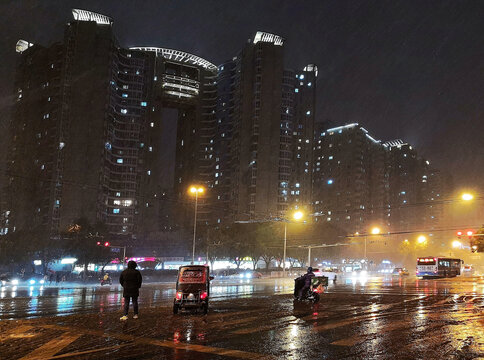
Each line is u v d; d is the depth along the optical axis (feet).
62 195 395.34
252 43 485.15
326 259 345.92
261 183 448.65
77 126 406.41
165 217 571.69
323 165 637.71
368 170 630.74
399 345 29.53
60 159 401.08
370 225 615.98
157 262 301.84
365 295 80.43
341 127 626.64
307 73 509.35
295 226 300.40
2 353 26.50
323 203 625.82
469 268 268.62
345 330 36.01
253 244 277.23
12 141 458.09
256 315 46.29
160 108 510.99
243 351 27.40
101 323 39.04
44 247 266.36
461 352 27.25
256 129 458.09
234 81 498.28
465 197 119.24
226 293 86.38
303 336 32.99
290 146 464.24
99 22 449.89
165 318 43.16
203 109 529.45
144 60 467.52
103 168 410.11
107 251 271.90
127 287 41.70
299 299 65.10
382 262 480.64
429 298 73.36
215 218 489.26
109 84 420.77
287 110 469.16
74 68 415.44
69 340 30.71
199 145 522.47
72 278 238.68
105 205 417.28
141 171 447.83
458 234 138.82
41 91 433.89
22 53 474.90
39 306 58.70
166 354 26.37
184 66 533.96
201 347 28.55
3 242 279.28
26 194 420.77
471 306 58.54
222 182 490.08
